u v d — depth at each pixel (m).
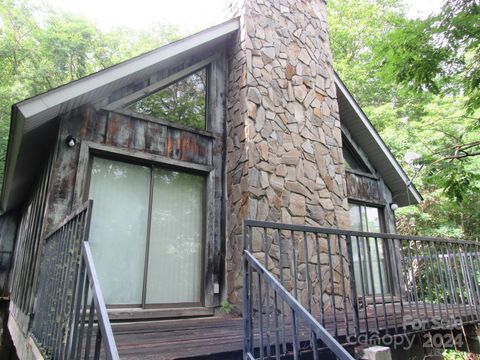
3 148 12.16
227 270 4.93
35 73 13.54
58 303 2.19
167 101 5.29
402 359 4.01
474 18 4.27
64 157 4.08
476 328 4.47
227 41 6.02
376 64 5.23
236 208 5.02
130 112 4.75
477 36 4.45
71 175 4.08
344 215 5.96
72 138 4.12
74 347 1.70
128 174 4.63
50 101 3.70
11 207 9.16
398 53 4.80
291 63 6.16
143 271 4.39
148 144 4.80
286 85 5.92
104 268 4.13
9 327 6.57
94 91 4.16
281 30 6.21
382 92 14.11
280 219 5.04
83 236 1.81
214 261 4.95
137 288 4.30
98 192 4.32
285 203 5.18
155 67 4.94
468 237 11.28
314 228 2.87
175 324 3.82
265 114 5.41
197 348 2.56
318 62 6.69
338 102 7.23
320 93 6.46
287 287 4.75
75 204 4.01
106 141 4.45
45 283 2.89
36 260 4.16
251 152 5.05
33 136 4.39
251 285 2.39
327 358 2.83
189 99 5.55
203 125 5.59
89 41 14.87
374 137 7.36
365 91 14.46
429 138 10.21
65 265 2.16
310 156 5.81
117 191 4.47
